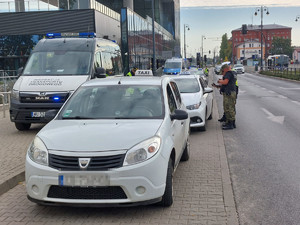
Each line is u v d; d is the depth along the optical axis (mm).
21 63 33438
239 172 6879
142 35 41812
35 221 4742
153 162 4648
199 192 5723
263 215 4879
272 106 17297
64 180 4535
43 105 10453
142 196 4582
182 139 6617
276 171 6848
